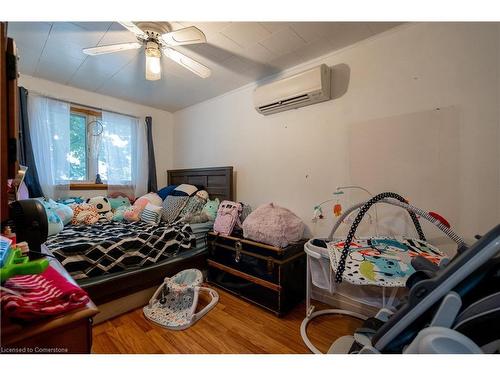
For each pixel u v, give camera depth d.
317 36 1.75
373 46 1.77
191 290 1.86
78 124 2.85
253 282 1.93
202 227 2.43
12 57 0.90
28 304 0.56
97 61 2.13
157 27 1.54
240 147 2.75
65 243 1.64
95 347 1.42
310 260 1.63
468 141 1.43
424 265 1.01
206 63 2.15
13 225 0.97
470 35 1.42
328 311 1.84
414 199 1.61
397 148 1.67
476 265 0.65
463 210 1.45
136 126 3.22
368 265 1.21
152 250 1.93
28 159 2.32
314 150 2.12
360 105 1.84
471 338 0.70
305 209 2.19
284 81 2.07
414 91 1.60
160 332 1.57
